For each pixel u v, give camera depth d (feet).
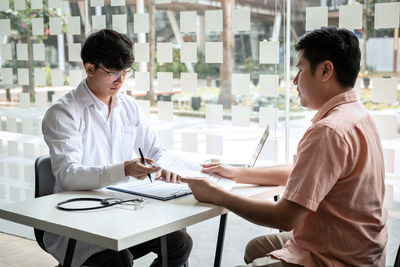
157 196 5.91
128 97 8.02
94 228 4.84
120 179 6.22
